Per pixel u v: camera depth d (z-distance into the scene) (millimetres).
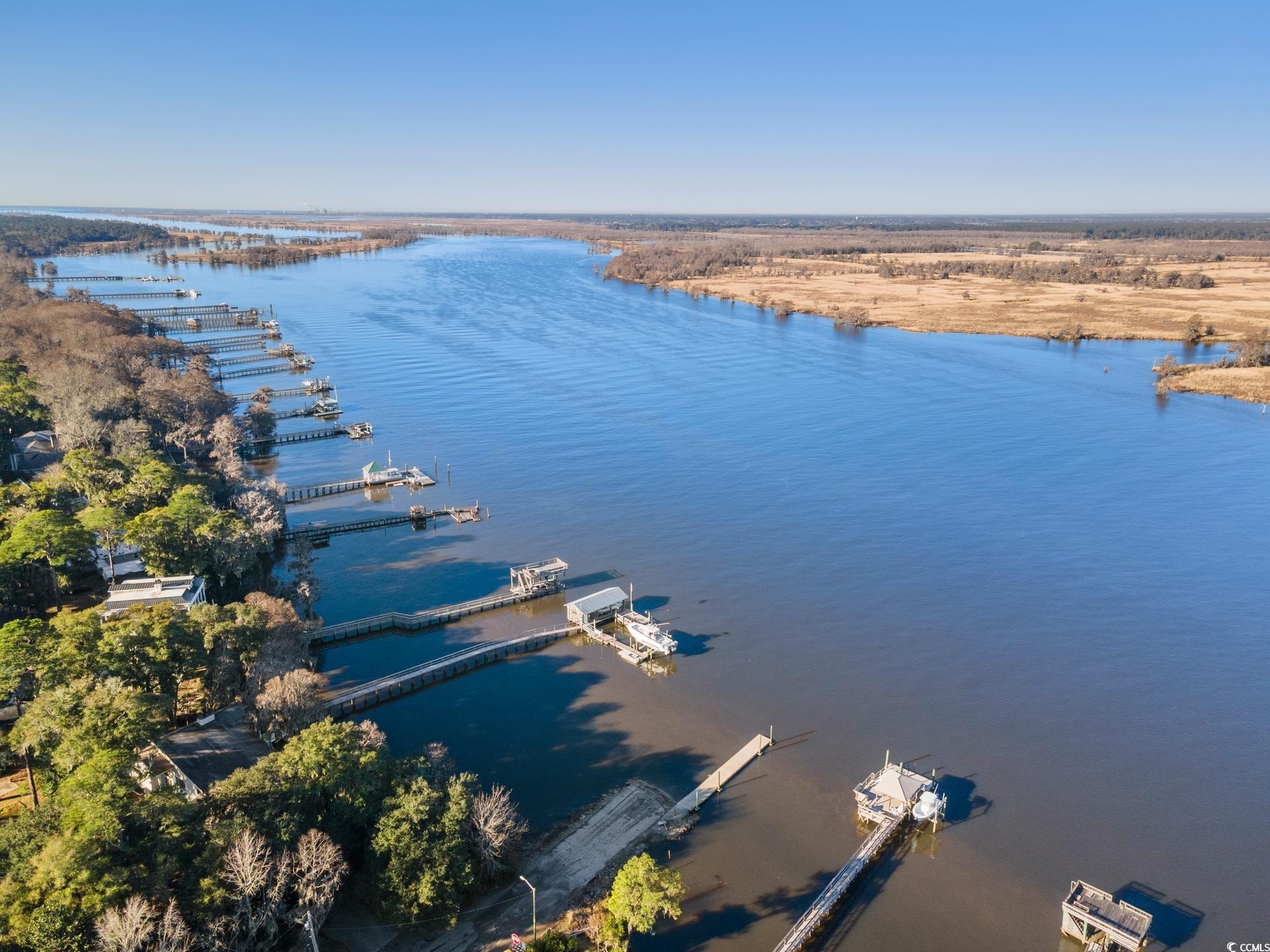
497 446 161875
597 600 97250
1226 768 73000
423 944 51781
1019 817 67000
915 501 133125
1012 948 54938
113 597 83375
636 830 64188
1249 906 58844
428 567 111625
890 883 60219
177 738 65000
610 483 141750
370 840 54438
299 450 160000
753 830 64938
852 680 86250
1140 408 187000
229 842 48344
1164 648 91688
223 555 94375
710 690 84375
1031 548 116250
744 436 166250
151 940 43438
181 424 150250
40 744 57156
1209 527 122875
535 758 73562
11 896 43781
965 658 89938
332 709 78625
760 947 54375
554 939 51188
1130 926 54062
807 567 111188
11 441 134000
